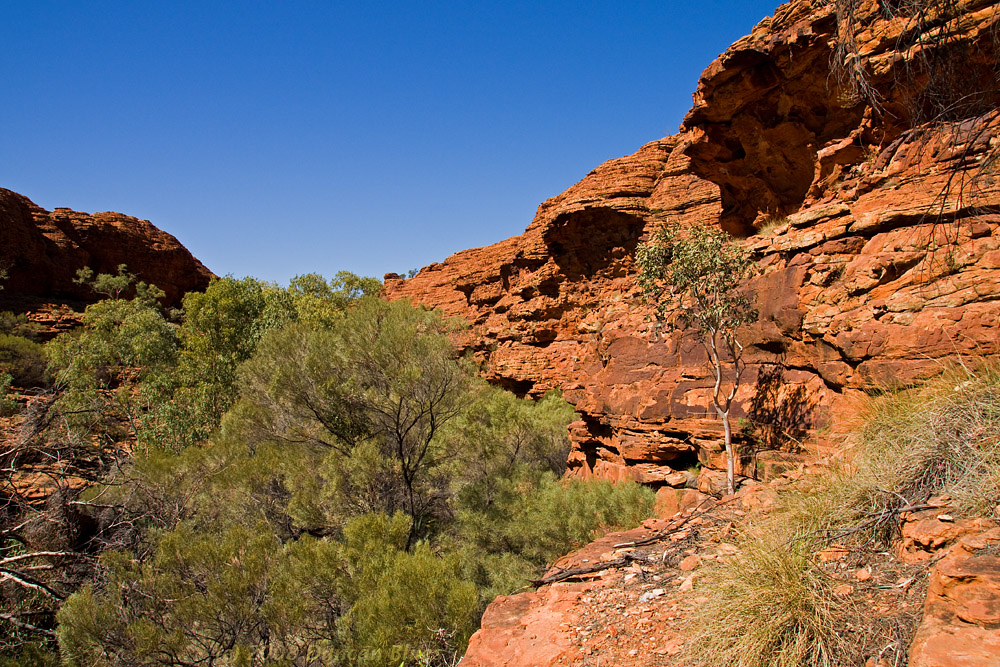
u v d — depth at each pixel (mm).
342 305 32875
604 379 13969
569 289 31984
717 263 9922
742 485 9117
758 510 5074
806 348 9383
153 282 52406
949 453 4180
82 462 17406
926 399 4980
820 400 8875
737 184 16484
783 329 9781
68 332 39656
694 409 10938
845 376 8461
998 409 4227
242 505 12211
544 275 33406
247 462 12156
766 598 3285
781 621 3143
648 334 13195
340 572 9172
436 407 14727
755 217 16688
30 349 31109
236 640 8641
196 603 8516
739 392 10352
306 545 9312
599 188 30891
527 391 31797
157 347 26016
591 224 31094
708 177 17109
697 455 10812
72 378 21547
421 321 17031
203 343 24984
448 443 14625
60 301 45500
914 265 8164
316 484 12391
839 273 9336
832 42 5617
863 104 11812
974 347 6832
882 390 6910
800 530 4148
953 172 5246
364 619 7672
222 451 12695
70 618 8266
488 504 13492
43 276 44875
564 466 16625
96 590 10523
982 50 6234
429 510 14469
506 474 14781
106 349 25484
